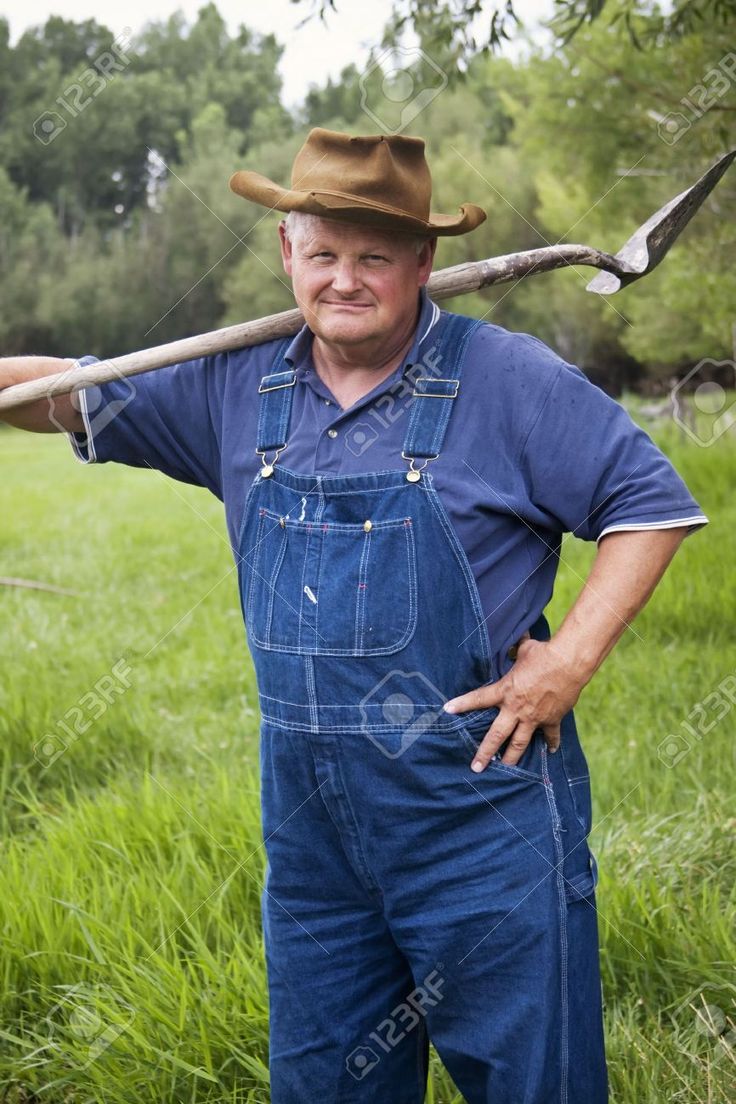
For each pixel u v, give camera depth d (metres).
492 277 2.29
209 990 2.94
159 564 9.27
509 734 2.15
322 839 2.23
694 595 6.21
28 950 3.14
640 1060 2.73
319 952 2.28
